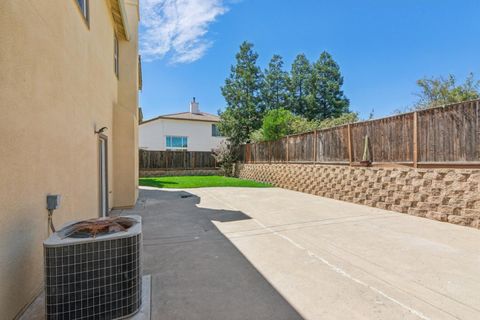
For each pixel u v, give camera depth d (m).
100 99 6.06
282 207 7.96
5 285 2.24
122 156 8.02
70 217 3.85
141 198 9.77
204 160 20.81
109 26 7.18
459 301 2.77
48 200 3.04
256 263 3.82
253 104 23.66
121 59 9.05
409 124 7.05
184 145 24.72
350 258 3.97
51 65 3.17
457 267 3.60
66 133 3.68
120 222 2.71
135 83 9.20
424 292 2.96
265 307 2.69
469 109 5.74
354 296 2.90
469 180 5.65
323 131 10.33
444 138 6.21
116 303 2.32
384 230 5.44
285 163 12.87
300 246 4.53
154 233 5.35
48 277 2.15
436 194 6.29
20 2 2.46
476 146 5.60
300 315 2.55
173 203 8.70
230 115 22.86
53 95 3.23
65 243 2.17
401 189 7.15
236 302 2.79
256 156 15.90
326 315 2.55
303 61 32.03
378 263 3.77
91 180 5.16
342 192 9.16
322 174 10.15
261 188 12.73
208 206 8.16
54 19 3.26
